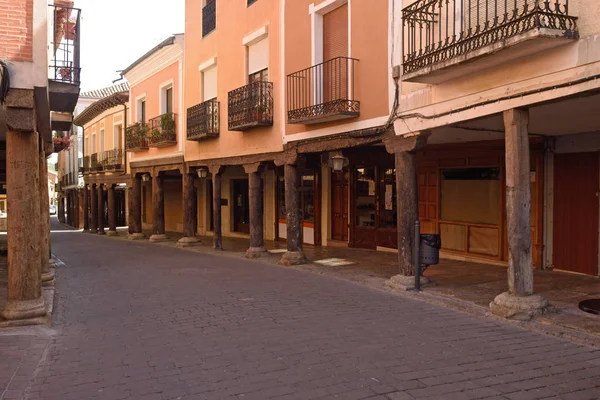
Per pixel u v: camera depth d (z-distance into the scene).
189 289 9.14
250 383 4.51
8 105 6.43
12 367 5.00
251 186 13.98
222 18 15.59
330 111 10.09
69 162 43.19
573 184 9.44
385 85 9.12
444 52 7.15
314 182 15.97
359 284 9.33
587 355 5.18
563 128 8.71
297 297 8.24
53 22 8.30
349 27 10.05
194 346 5.63
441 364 4.94
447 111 7.63
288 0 12.16
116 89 30.12
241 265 12.48
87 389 4.45
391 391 4.30
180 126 18.73
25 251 6.62
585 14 5.68
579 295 7.60
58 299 8.48
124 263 13.34
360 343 5.63
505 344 5.56
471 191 11.33
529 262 6.68
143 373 4.81
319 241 15.93
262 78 13.78
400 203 8.78
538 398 4.15
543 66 6.14
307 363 5.00
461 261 11.34
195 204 24.83
